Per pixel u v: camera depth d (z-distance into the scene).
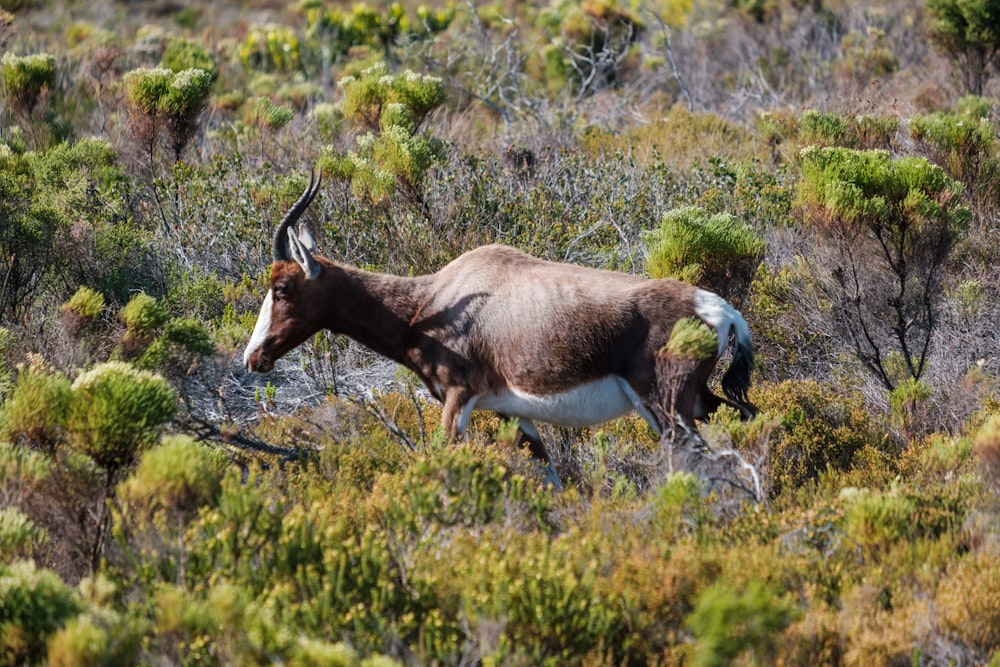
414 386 28.94
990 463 20.61
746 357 23.44
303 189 34.97
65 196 34.84
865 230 27.55
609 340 23.00
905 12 78.44
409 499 19.02
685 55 75.56
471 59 65.62
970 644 16.61
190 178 38.53
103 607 15.73
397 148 34.09
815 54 71.88
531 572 16.12
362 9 77.94
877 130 41.66
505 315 23.75
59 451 19.50
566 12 77.44
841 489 21.48
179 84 40.44
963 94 56.19
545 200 36.59
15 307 30.61
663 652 15.95
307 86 61.28
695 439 22.64
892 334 30.61
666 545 17.89
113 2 111.06
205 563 16.81
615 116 58.59
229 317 31.12
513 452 22.70
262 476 22.69
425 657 15.36
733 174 39.16
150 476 17.30
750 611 14.09
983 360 29.08
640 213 36.72
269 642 13.83
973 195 35.94
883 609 17.47
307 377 29.77
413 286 25.02
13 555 16.77
